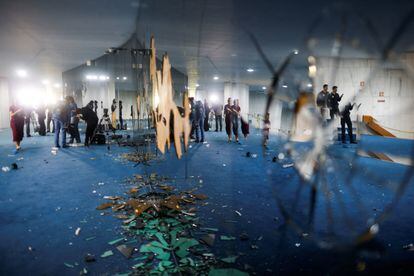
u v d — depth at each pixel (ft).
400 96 36.73
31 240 10.94
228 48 35.60
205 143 36.29
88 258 9.44
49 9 24.72
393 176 18.35
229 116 37.24
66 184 18.45
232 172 21.24
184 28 27.71
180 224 12.18
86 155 28.60
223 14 22.56
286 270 8.77
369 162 22.50
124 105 82.64
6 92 60.54
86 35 35.45
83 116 33.73
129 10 26.03
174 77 63.72
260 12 21.68
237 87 73.20
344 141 30.68
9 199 15.57
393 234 10.87
